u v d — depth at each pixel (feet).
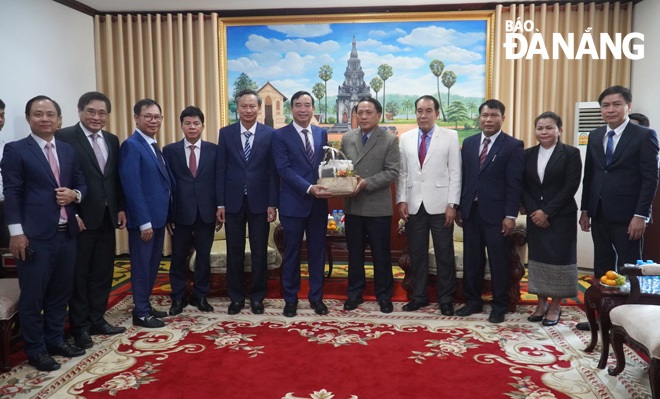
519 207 11.60
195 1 19.07
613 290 8.89
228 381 8.43
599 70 18.93
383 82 19.70
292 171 11.66
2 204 10.89
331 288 14.83
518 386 8.23
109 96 20.15
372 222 12.15
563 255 11.14
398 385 8.26
